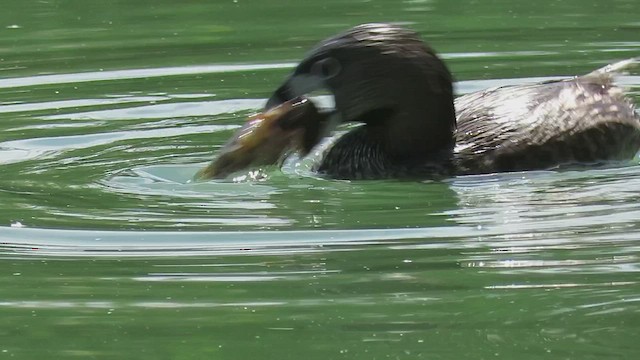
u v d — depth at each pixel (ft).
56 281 37.60
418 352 31.60
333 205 45.14
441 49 70.64
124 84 64.64
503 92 53.16
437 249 39.75
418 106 49.55
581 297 35.27
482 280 36.83
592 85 53.88
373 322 33.73
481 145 49.78
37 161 51.34
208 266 38.55
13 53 72.28
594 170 49.49
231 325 33.78
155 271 38.27
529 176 48.65
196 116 58.39
